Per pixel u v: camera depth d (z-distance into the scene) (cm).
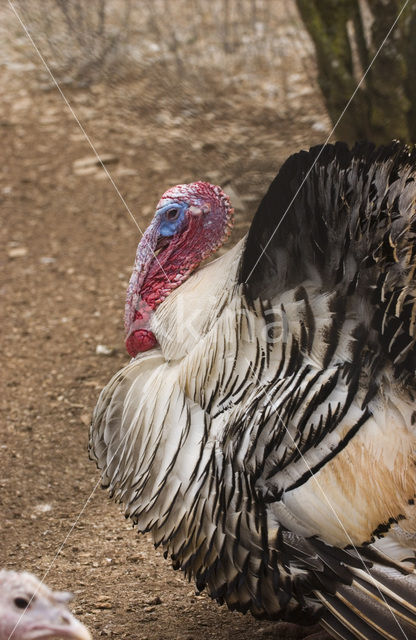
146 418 539
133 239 1195
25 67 1647
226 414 511
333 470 481
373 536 478
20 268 1140
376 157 501
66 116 1504
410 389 477
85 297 1072
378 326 484
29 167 1380
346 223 498
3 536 697
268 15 1778
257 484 496
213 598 540
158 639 573
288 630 581
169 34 1678
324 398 485
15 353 963
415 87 948
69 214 1259
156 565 658
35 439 823
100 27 1648
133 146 1383
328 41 998
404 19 941
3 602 474
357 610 486
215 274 554
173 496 523
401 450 473
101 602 614
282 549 495
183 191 601
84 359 951
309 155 519
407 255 486
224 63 1543
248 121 1295
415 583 473
